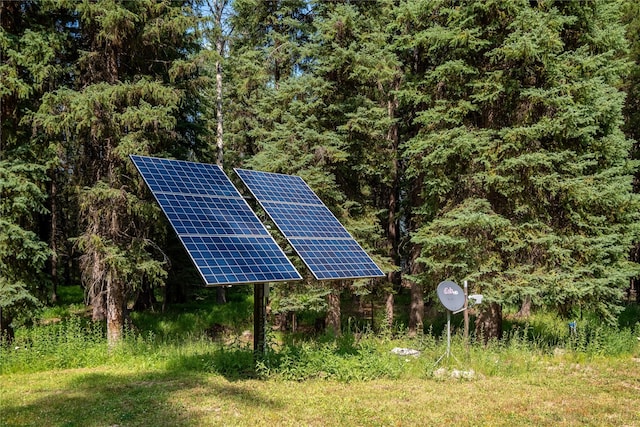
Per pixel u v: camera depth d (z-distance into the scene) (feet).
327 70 50.98
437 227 44.32
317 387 30.60
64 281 100.22
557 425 23.76
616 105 41.45
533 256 42.29
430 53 48.70
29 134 44.42
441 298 36.55
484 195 43.96
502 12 41.86
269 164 50.03
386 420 24.20
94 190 42.39
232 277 27.53
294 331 60.59
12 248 39.52
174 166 34.68
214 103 73.15
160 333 58.18
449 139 42.52
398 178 59.72
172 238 60.13
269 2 64.59
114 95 42.14
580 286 39.70
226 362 35.37
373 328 60.08
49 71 41.57
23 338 43.70
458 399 28.09
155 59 49.24
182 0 48.44
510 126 43.93
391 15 55.93
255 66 62.28
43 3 41.37
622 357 40.81
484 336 45.09
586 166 43.04
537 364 37.76
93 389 30.40
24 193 39.86
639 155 66.85
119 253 43.06
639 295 78.84
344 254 35.55
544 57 40.27
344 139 51.37
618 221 43.86
